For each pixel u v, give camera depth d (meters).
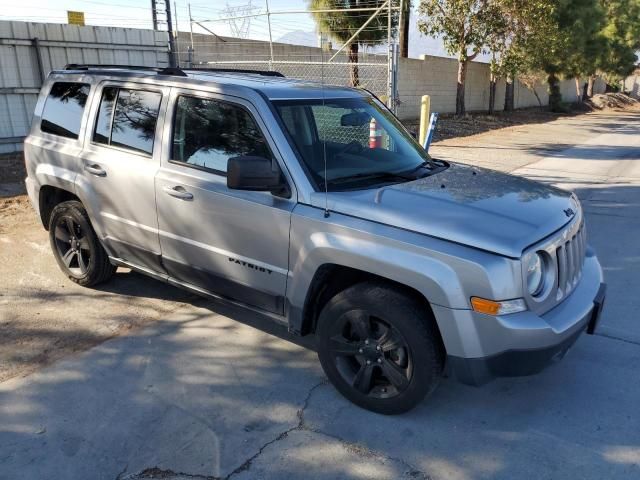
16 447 3.10
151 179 4.19
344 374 3.50
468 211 3.27
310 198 3.45
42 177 5.13
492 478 2.92
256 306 3.89
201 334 4.42
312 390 3.69
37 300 4.96
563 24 28.97
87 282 5.14
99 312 4.76
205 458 3.04
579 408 3.52
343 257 3.25
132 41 14.41
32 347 4.17
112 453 3.07
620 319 4.71
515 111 34.28
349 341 3.45
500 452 3.12
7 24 12.01
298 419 3.39
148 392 3.64
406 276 3.06
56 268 5.70
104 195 4.60
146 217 4.32
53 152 5.01
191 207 3.97
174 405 3.51
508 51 21.97
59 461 3.00
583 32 29.52
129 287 5.28
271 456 3.06
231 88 3.85
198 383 3.75
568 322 3.16
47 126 5.20
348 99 4.34
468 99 30.58
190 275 4.21
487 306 2.91
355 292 3.32
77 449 3.09
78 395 3.59
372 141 4.18
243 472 2.94
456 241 3.02
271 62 14.60
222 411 3.46
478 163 13.28
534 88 38.91
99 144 4.66
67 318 4.64
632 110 43.72
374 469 2.98
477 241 2.98
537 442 3.20
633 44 44.28
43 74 12.77
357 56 17.25
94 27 13.53
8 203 8.30
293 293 3.55
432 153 14.91
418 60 24.62
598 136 21.11
